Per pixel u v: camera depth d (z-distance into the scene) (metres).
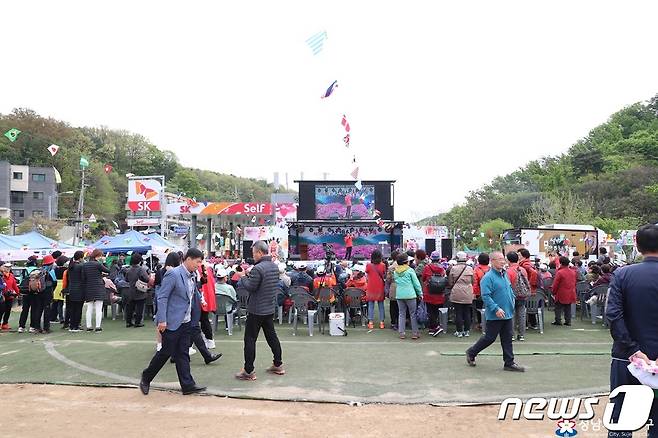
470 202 59.47
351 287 11.84
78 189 58.16
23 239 20.16
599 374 7.01
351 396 6.05
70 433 4.95
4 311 11.62
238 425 5.12
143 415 5.47
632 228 43.78
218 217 38.31
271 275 6.98
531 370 7.26
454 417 5.31
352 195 29.11
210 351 8.74
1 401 6.05
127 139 78.25
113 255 20.88
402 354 8.44
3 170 52.44
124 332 11.09
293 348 9.02
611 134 69.50
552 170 63.91
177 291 6.23
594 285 12.14
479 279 10.55
